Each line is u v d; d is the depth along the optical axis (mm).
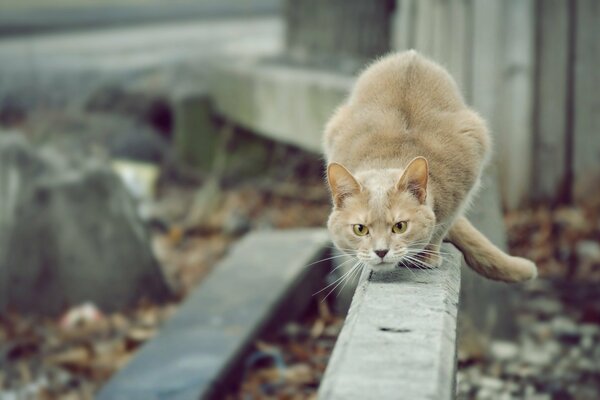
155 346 7035
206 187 12031
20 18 18078
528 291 7801
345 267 7270
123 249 9055
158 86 13852
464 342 6824
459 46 9305
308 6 12242
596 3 9188
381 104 4934
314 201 11500
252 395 6684
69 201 8930
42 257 8883
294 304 7805
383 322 3600
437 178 4547
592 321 7355
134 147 13133
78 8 19047
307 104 10891
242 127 12656
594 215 8961
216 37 16219
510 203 9305
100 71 14469
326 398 3057
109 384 6570
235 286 7785
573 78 9297
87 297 8922
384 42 11695
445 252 4652
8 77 14586
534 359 6832
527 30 9172
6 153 8992
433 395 3062
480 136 4879
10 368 7859
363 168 4621
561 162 9367
